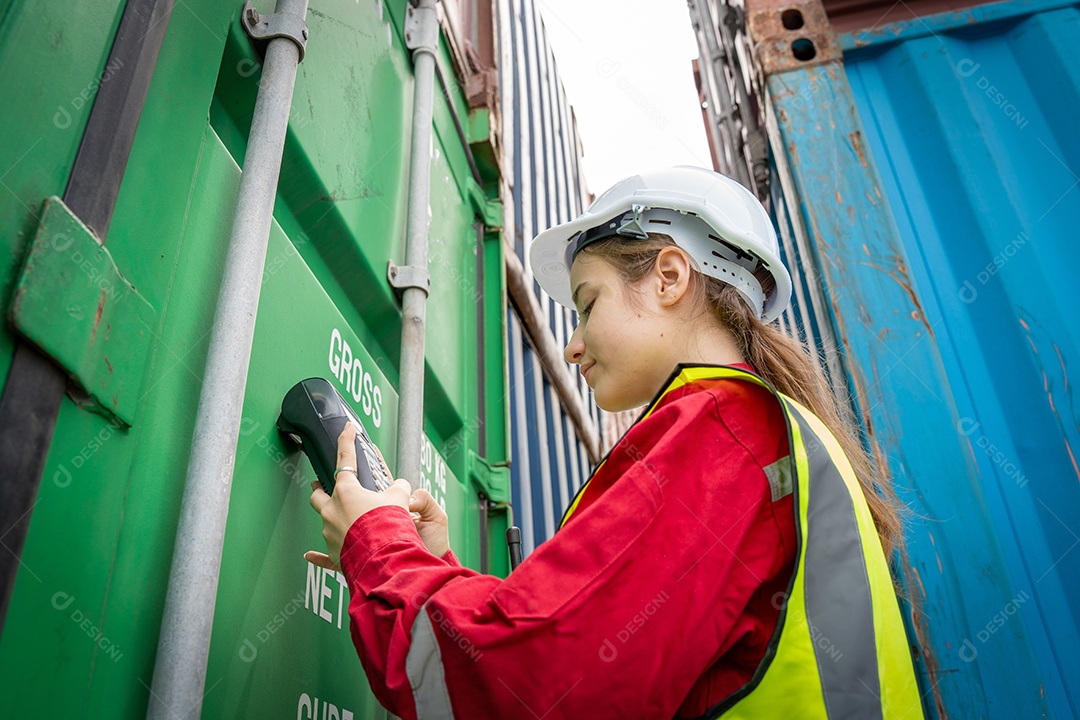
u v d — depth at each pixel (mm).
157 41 877
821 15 3057
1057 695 2031
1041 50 2850
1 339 618
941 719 2002
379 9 1766
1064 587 2158
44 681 631
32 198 667
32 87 687
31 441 627
